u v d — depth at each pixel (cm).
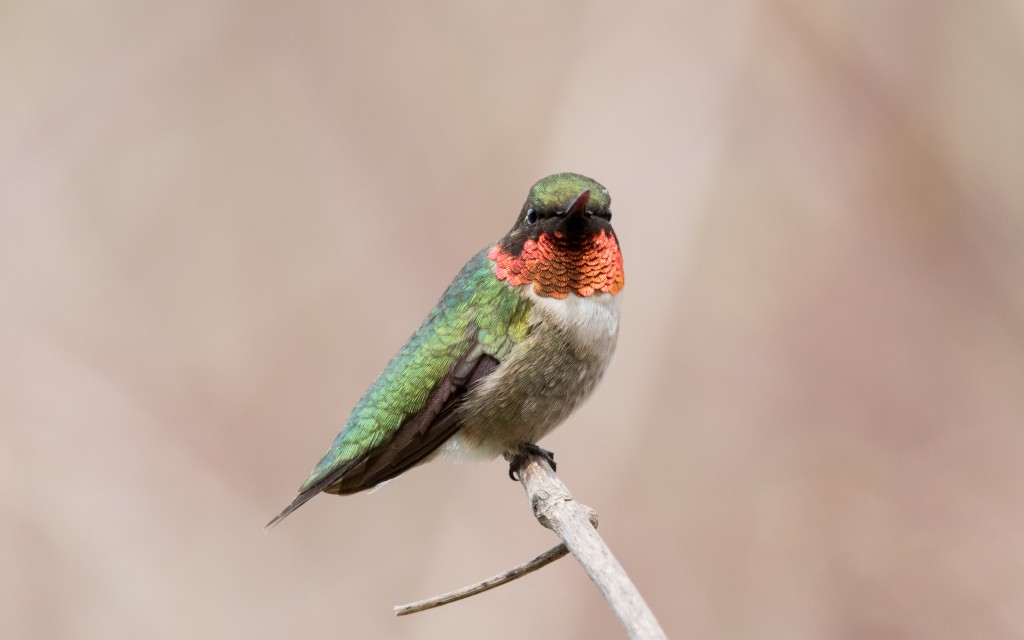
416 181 1397
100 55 1440
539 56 1412
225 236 1430
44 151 1422
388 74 1443
